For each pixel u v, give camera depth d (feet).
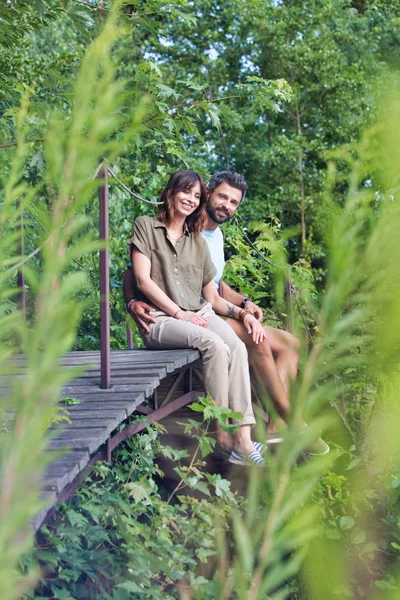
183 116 13.62
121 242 20.02
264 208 54.60
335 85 54.24
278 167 55.31
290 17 55.57
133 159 20.25
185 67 56.80
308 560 1.14
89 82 1.06
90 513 9.03
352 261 1.01
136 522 8.84
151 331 12.80
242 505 9.39
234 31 56.29
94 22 9.80
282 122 57.98
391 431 0.97
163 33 10.86
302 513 1.19
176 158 15.29
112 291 19.36
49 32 34.86
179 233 13.33
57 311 0.97
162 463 14.58
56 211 1.04
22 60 16.20
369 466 1.02
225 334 12.44
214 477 9.72
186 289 13.16
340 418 1.17
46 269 1.00
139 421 11.40
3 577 0.90
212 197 14.38
